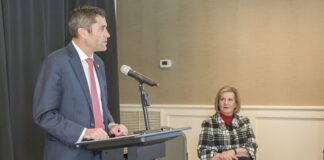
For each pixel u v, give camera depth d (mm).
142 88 2160
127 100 4289
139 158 1774
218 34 3912
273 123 3729
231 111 3318
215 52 3930
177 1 4062
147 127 2139
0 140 2527
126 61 4281
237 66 3854
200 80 3994
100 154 1965
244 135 3287
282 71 3711
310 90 3631
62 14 3250
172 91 4109
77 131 1834
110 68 3961
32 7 2934
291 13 3670
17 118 2785
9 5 2730
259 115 3756
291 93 3689
